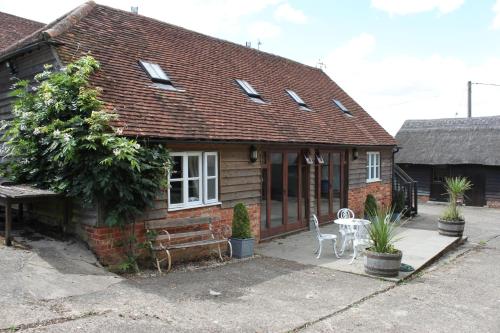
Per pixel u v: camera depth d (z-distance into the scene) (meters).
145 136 8.84
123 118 8.94
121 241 8.69
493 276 9.77
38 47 9.83
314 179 14.95
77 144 8.07
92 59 9.16
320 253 10.91
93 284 7.32
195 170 10.48
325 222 15.63
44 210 9.90
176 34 14.44
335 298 7.69
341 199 16.48
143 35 12.84
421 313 7.11
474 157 24.97
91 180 8.10
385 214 10.80
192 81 12.32
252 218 12.16
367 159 18.41
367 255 9.38
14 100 11.16
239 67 15.62
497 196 24.50
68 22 10.69
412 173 27.47
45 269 7.47
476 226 17.98
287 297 7.62
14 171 9.57
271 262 10.24
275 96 15.51
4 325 5.37
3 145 10.23
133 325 5.79
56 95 8.67
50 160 8.64
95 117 8.10
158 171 8.84
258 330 6.01
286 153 13.62
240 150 11.69
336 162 16.56
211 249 10.67
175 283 8.04
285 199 13.62
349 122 18.36
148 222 9.07
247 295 7.60
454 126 28.17
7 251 7.98
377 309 7.22
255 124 12.41
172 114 10.18
